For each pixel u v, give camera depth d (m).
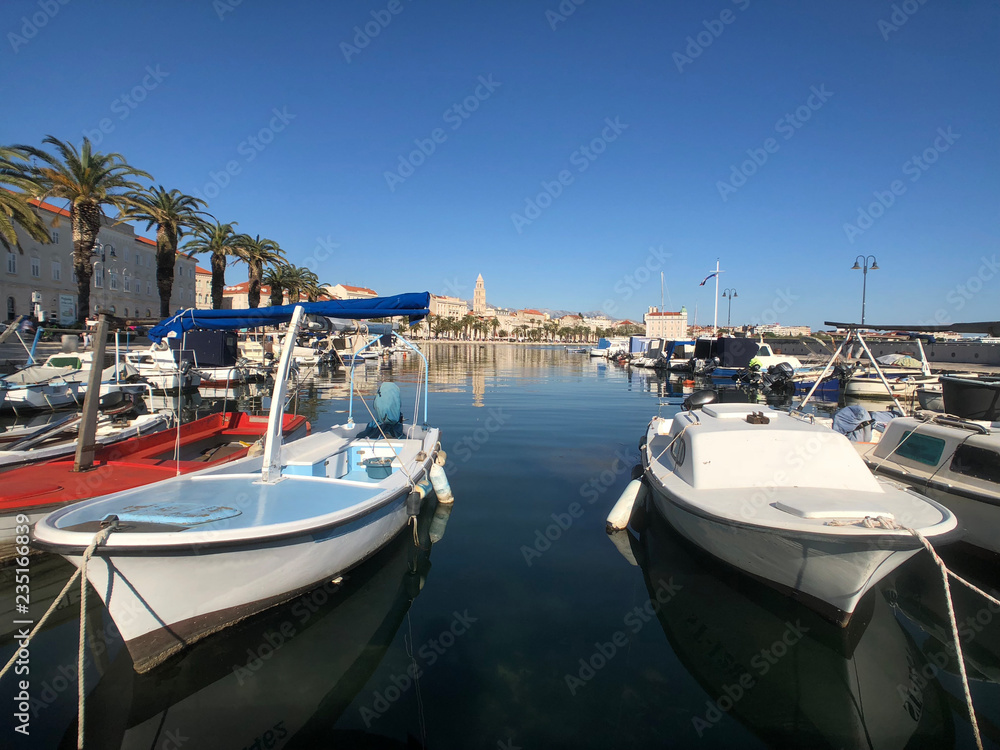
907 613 5.57
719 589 5.81
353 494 5.74
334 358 25.98
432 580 5.94
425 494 8.27
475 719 3.94
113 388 15.48
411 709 4.03
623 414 17.47
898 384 19.94
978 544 6.32
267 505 5.24
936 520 5.12
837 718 4.07
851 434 9.74
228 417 11.20
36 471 6.95
